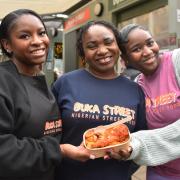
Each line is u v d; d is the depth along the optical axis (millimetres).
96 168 1944
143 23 4941
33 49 1749
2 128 1587
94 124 1929
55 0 7652
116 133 1775
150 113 2156
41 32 1784
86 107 1944
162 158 1989
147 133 1991
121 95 2016
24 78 1752
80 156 1731
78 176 1951
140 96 2102
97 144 1728
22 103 1661
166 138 1999
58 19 8148
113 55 2025
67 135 1947
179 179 2119
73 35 7359
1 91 1613
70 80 2021
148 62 2184
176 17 3953
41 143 1661
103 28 2014
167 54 2238
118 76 2090
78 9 7047
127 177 2041
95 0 6141
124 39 2215
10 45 1793
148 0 4754
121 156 1830
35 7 8039
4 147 1569
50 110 1772
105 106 1964
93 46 1997
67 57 7809
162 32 4438
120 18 5535
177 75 2111
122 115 1970
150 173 2207
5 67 1734
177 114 2074
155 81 2205
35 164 1621
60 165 1979
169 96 2100
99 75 2055
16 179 1669
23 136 1666
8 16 1769
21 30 1732
